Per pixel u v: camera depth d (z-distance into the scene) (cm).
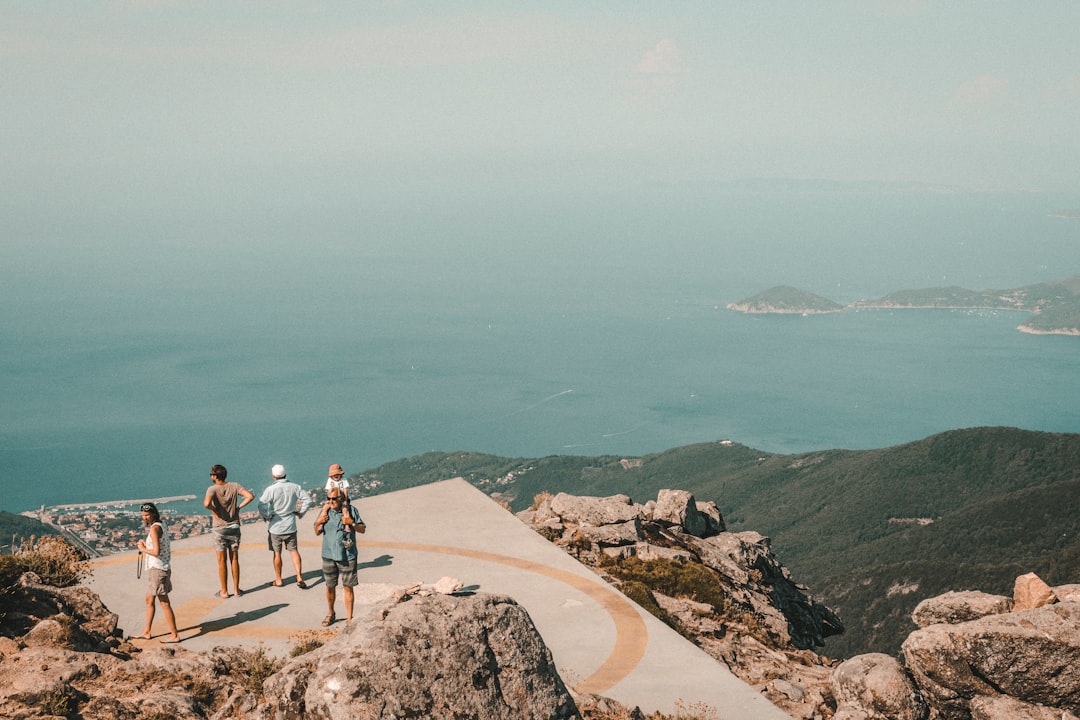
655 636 1413
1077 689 1133
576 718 878
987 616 1232
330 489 1429
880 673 1242
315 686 775
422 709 776
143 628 1395
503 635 857
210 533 1933
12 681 958
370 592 1552
